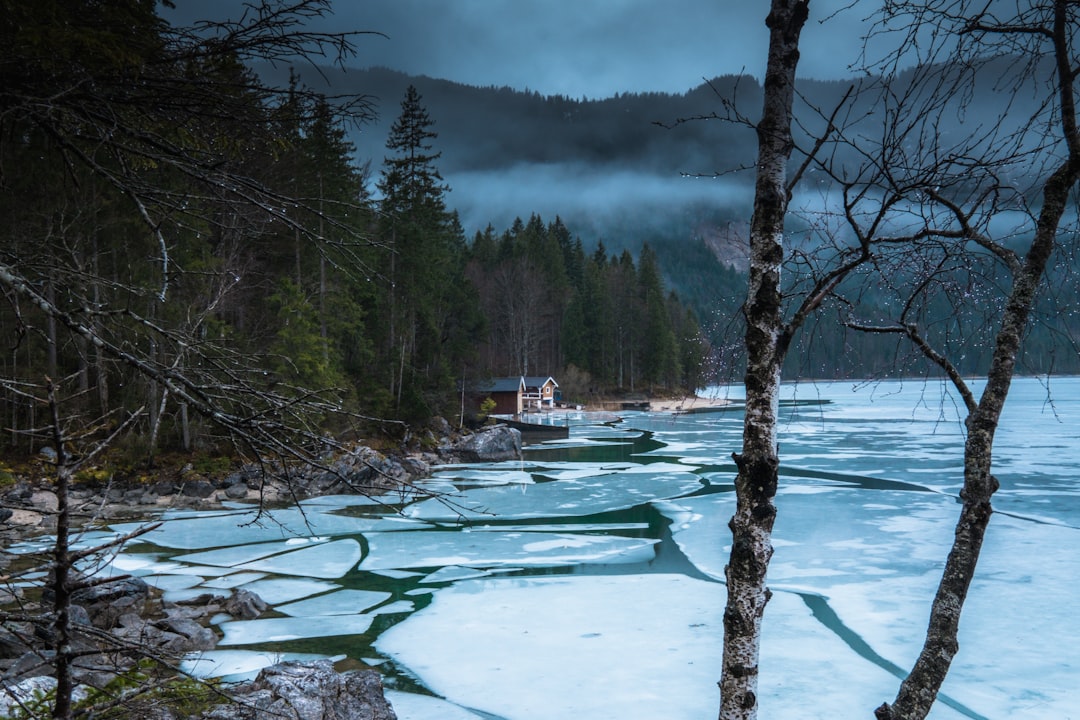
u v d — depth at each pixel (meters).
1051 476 32.09
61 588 2.95
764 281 4.46
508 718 10.74
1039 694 11.48
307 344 30.98
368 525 24.45
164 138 4.79
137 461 28.20
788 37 4.45
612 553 20.72
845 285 4.78
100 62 4.34
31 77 4.28
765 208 4.48
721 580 17.83
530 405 84.19
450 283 58.50
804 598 16.22
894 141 3.76
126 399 14.50
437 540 22.41
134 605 14.22
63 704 2.96
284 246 32.41
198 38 4.23
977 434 4.32
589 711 10.98
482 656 13.10
